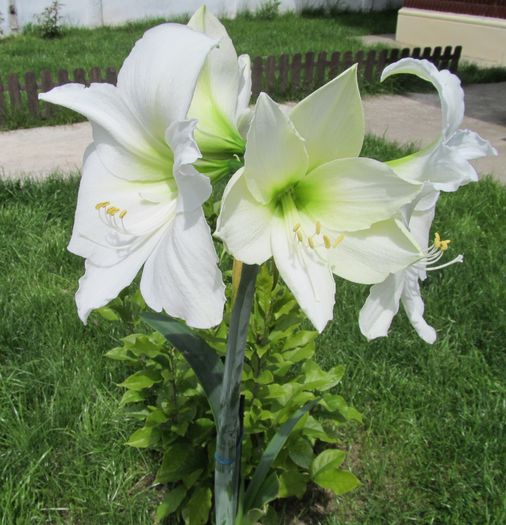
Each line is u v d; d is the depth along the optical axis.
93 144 1.50
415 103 9.30
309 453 2.41
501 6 12.37
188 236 1.18
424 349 3.50
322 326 1.23
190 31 1.28
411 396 3.19
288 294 2.48
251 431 2.37
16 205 4.94
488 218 5.15
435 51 10.60
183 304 1.19
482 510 2.63
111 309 2.70
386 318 1.36
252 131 1.17
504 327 3.70
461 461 2.88
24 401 3.04
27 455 2.74
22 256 4.23
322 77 9.57
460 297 3.96
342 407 2.61
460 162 1.31
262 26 15.00
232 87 1.47
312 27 15.30
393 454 2.94
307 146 1.28
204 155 1.45
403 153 6.38
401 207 1.28
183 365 2.57
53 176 5.48
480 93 10.14
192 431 2.46
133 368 3.21
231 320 1.62
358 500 2.74
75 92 1.41
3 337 3.43
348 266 1.32
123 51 11.34
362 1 18.58
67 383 3.12
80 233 1.47
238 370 1.71
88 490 2.63
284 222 1.31
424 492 2.77
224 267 3.71
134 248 1.41
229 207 1.20
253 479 2.16
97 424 2.88
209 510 2.48
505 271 4.28
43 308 3.67
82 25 14.80
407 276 1.46
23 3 13.91
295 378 2.62
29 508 2.56
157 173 1.49
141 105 1.34
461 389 3.25
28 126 7.63
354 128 1.26
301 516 2.66
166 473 2.40
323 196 1.33
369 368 3.30
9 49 11.73
